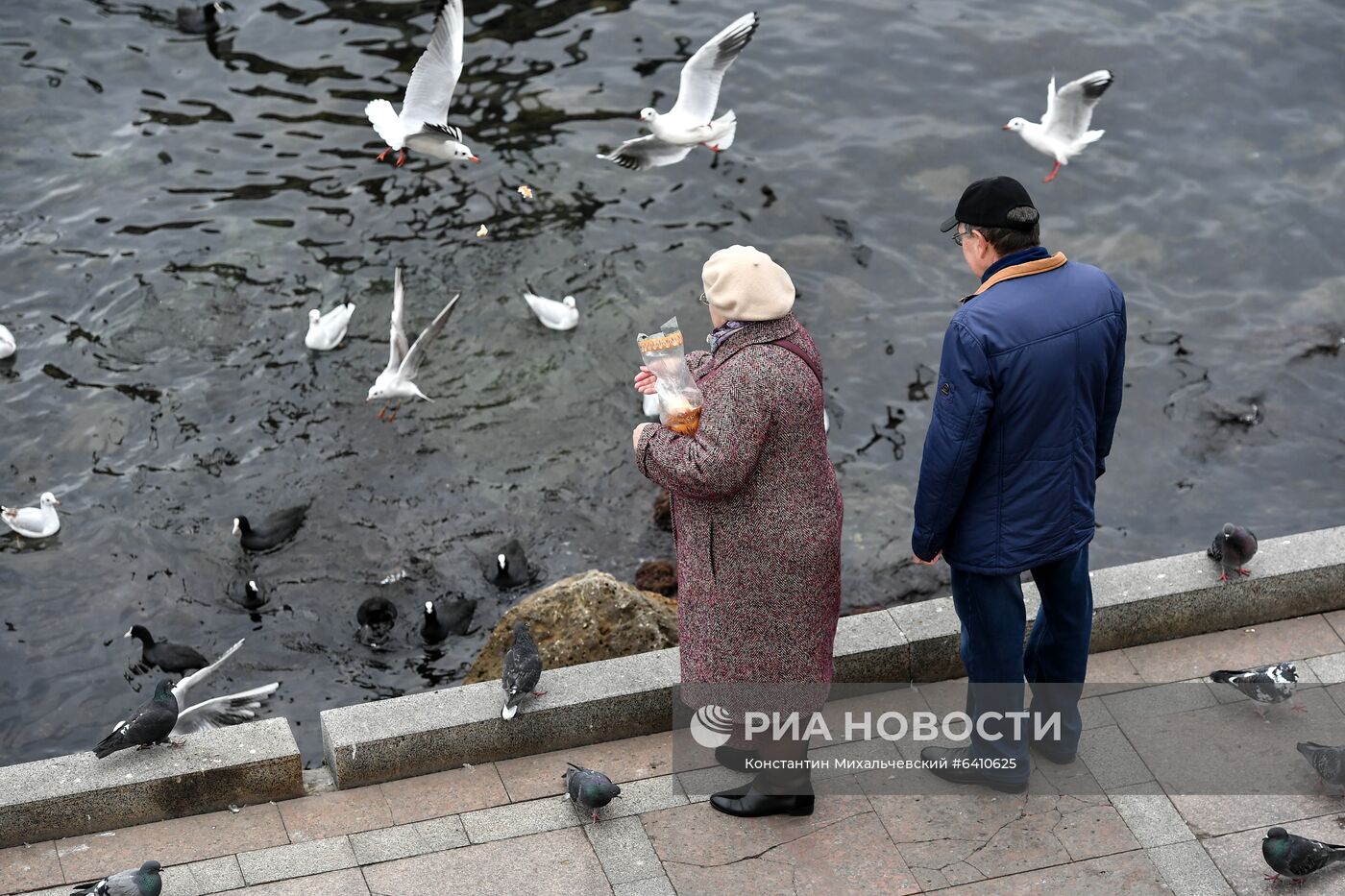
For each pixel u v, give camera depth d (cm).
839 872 540
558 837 560
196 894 531
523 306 1427
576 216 1520
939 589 1155
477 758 603
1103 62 1725
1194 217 1549
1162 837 555
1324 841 549
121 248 1470
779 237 1506
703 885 536
